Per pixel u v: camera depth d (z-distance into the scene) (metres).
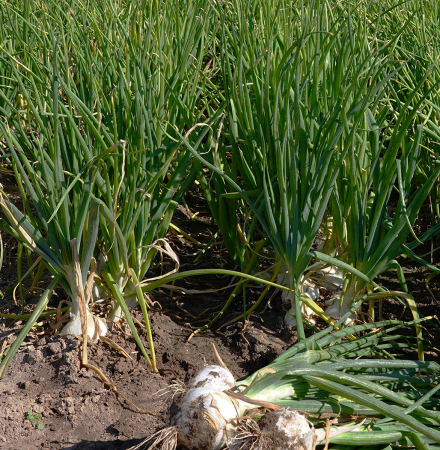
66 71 2.01
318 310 2.00
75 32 2.52
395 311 2.23
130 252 2.03
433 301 2.27
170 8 2.70
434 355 1.96
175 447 1.34
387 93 2.75
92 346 1.92
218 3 2.37
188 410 1.32
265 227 1.98
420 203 1.88
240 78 2.02
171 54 2.40
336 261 1.83
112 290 2.00
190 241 2.70
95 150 2.03
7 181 2.98
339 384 1.46
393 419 1.45
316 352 1.63
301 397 1.53
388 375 1.59
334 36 1.95
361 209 1.93
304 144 1.92
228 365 1.90
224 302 2.31
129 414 1.66
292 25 2.42
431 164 2.52
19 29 2.72
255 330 2.06
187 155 2.09
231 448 1.29
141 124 1.92
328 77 2.19
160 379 1.82
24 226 1.78
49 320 2.04
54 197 1.79
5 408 1.66
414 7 3.28
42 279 2.41
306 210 1.89
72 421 1.63
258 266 2.34
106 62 2.35
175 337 2.04
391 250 1.92
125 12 2.93
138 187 1.98
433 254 2.58
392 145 1.91
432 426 1.51
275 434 1.26
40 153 1.72
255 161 2.07
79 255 1.84
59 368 1.83
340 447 1.40
